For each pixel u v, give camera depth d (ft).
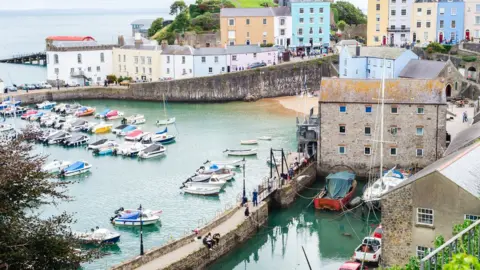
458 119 314.35
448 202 139.74
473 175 145.79
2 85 467.52
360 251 176.96
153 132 356.59
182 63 484.33
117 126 375.45
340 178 237.04
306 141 281.33
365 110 257.96
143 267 169.89
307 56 502.79
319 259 194.39
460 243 70.69
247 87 465.47
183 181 268.62
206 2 610.24
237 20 523.29
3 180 100.99
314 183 264.31
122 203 241.35
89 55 511.40
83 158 314.55
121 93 476.54
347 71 403.75
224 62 481.05
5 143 117.29
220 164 287.28
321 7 524.52
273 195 235.61
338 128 261.65
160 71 493.36
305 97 453.58
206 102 463.42
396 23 474.49
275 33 527.40
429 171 144.05
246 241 206.49
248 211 211.00
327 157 264.72
